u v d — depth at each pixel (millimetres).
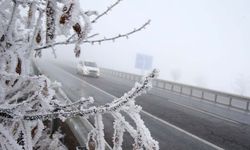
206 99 20297
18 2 1604
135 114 1456
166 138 7637
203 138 8055
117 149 1520
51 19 1381
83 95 13766
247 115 14727
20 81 1752
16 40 1982
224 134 8898
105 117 8820
